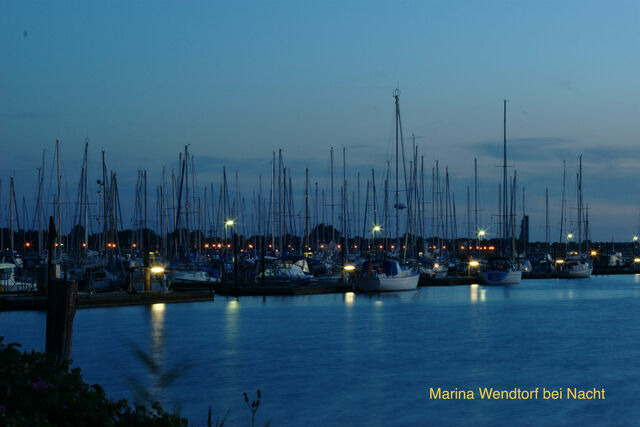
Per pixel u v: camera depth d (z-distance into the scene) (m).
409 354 39.34
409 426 24.84
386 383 31.61
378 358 38.06
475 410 26.97
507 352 40.09
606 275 147.50
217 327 51.59
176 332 48.47
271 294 80.06
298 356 38.62
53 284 14.55
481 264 110.31
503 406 27.53
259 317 58.44
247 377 32.81
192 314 60.19
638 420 25.52
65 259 91.00
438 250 133.00
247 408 27.17
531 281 123.62
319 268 100.50
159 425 11.08
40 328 49.19
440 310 65.94
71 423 9.98
